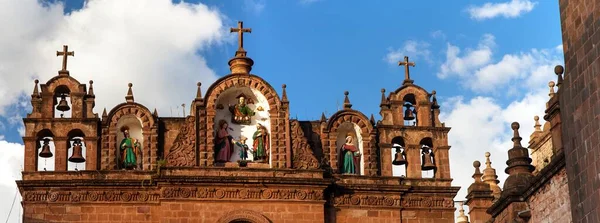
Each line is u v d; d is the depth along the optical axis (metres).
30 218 58.41
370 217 60.62
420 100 63.47
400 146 62.94
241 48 63.00
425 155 62.69
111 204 59.00
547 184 46.12
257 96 61.97
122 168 60.47
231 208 59.00
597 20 39.38
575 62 40.84
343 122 62.38
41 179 58.94
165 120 61.62
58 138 60.03
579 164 40.47
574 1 40.97
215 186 59.12
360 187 60.81
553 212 45.66
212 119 60.75
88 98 61.19
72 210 58.72
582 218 40.22
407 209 61.19
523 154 49.53
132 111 61.00
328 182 59.91
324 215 59.81
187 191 58.88
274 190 59.53
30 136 59.81
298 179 59.66
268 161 60.81
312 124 62.50
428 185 61.59
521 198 48.44
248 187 59.34
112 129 60.59
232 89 61.69
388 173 61.75
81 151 60.59
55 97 61.06
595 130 39.34
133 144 60.84
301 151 60.94
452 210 61.47
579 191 40.44
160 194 58.94
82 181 58.91
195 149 60.03
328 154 61.56
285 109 61.56
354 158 61.97
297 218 59.31
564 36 41.75
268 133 61.31
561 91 42.03
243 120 61.59
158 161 59.44
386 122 62.84
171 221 58.31
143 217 59.00
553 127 46.75
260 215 58.94
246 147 61.06
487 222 53.50
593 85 39.53
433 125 63.09
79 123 60.38
